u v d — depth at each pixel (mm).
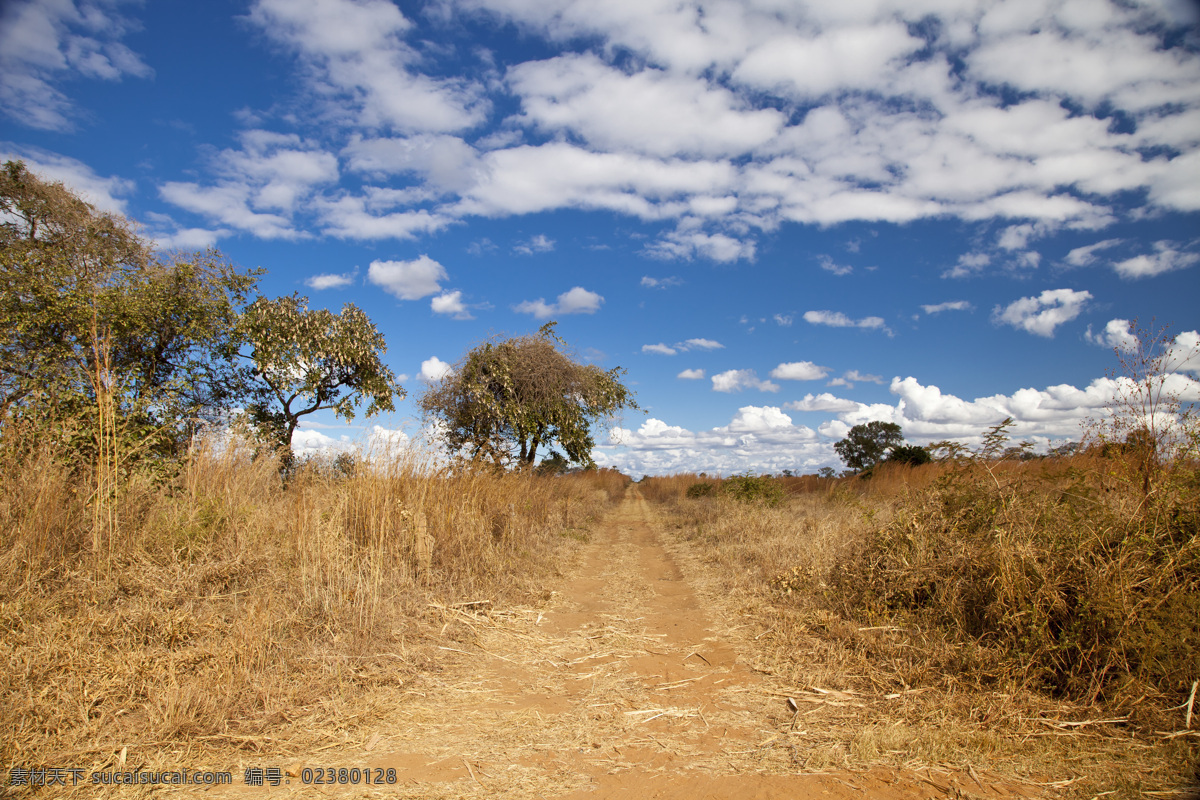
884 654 4945
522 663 5238
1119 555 4531
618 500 28938
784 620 6090
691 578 8727
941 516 6352
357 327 14844
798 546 8883
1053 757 3357
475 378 16812
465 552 8203
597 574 9312
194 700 3760
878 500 12789
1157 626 3939
